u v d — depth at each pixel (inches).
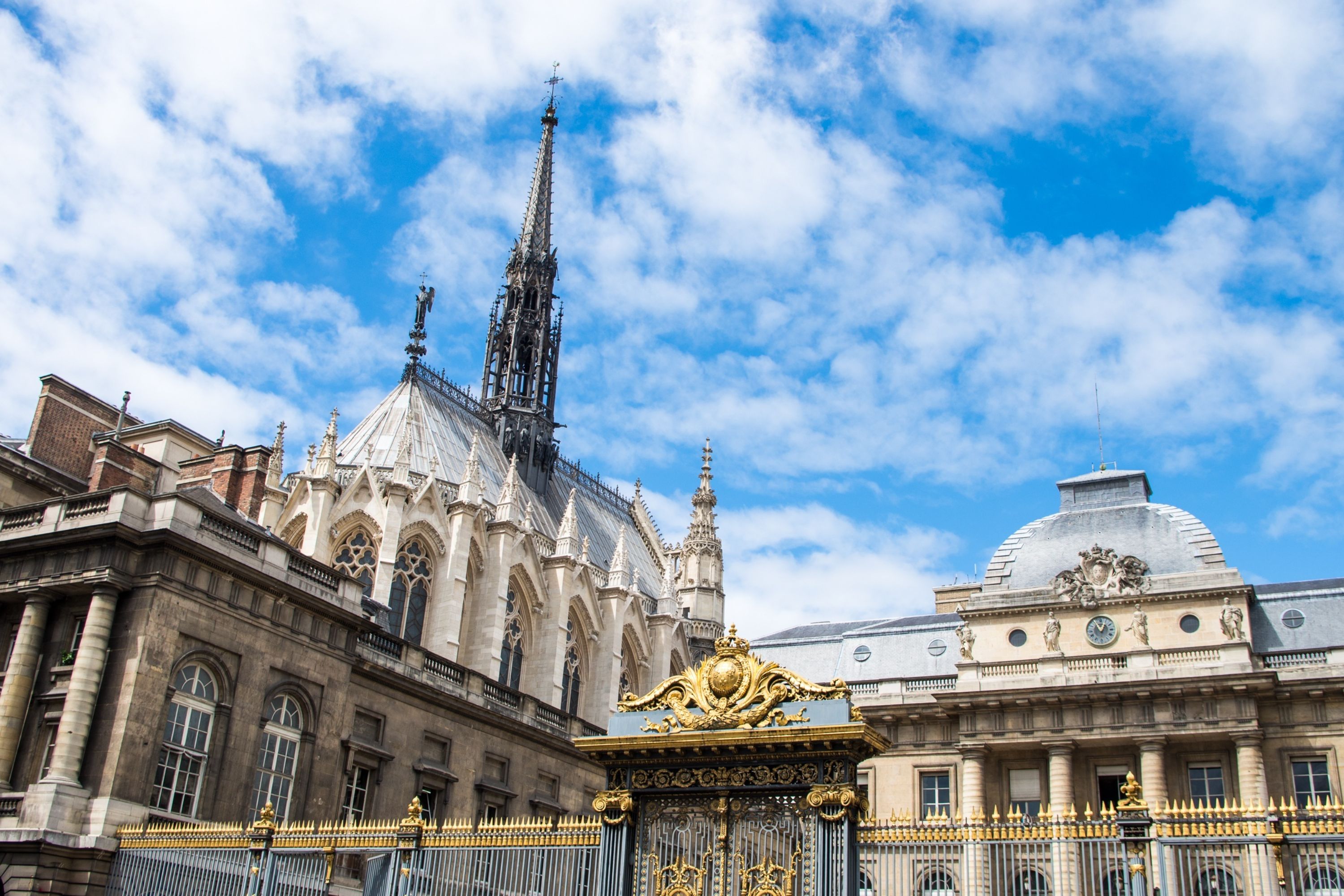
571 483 3774.6
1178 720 1919.3
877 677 2404.0
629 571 3565.5
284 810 1592.0
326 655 1699.1
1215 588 2063.2
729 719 873.5
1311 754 1854.1
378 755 1786.4
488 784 2004.2
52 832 1286.9
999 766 2046.0
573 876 913.5
